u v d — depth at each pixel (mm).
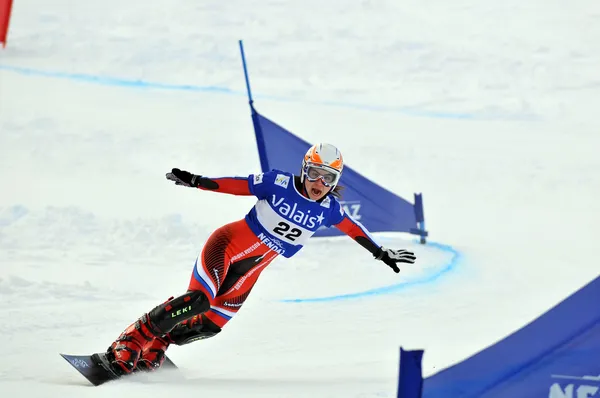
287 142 38656
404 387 11461
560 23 102562
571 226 41781
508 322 24891
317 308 26938
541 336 11891
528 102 74500
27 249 34250
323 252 36125
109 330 23625
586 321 11883
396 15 106562
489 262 34594
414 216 38938
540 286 30359
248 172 52062
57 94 70438
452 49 92375
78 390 16797
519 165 55094
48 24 99688
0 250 33875
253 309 26875
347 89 78625
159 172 50750
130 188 46594
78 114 64125
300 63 86875
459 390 11641
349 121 66688
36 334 22812
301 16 105688
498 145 60656
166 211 42188
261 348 22125
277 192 19922
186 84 78188
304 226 20031
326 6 109812
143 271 31906
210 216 41906
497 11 107562
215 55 89312
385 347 21969
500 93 77688
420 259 35219
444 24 102750
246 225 20141
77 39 93062
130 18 103312
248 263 20344
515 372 11766
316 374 18797
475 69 85562
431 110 71750
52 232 36938
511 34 98312
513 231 40812
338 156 19578
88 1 112562
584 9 108188
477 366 11781
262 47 93062
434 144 60406
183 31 98438
